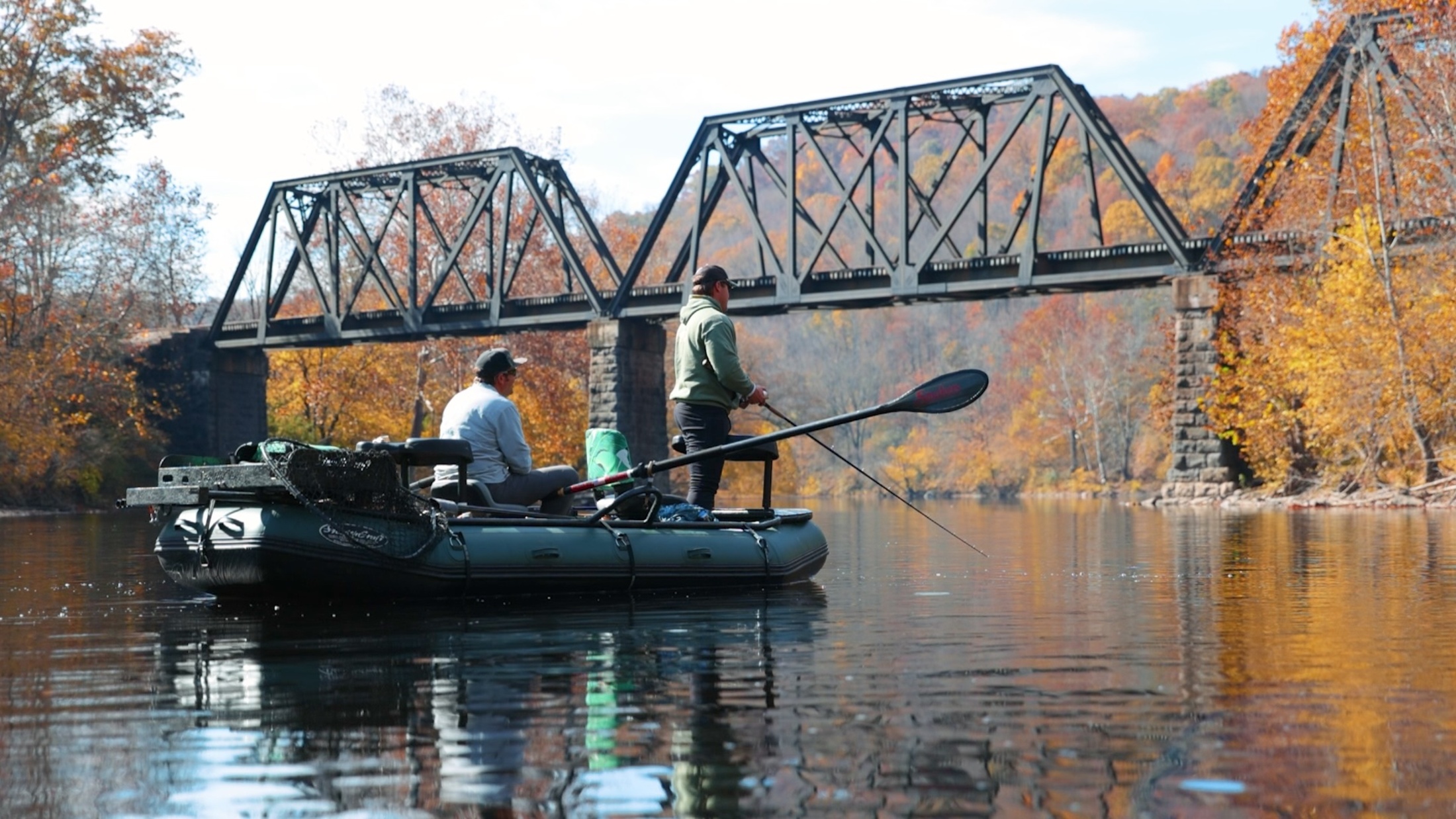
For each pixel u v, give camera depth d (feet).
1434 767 10.07
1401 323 83.76
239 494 20.90
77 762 10.46
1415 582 26.30
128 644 17.04
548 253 153.48
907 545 42.57
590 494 26.58
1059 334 242.78
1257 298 95.40
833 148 366.84
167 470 21.25
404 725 11.75
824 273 110.11
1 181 119.34
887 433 317.01
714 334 25.89
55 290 120.88
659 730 11.50
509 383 25.35
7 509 101.50
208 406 143.02
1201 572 29.27
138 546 43.04
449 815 8.96
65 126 130.93
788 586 25.96
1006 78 101.96
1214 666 14.93
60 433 108.06
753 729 11.50
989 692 13.26
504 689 13.52
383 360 152.25
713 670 14.74
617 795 9.43
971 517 81.51
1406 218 89.10
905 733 11.32
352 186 135.13
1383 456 92.22
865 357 326.85
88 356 120.06
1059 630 18.43
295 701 12.94
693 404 26.48
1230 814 8.85
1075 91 100.99
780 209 371.35
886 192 351.46
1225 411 96.22
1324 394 86.79
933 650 16.30
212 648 16.56
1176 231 98.07
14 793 9.57
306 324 136.87
